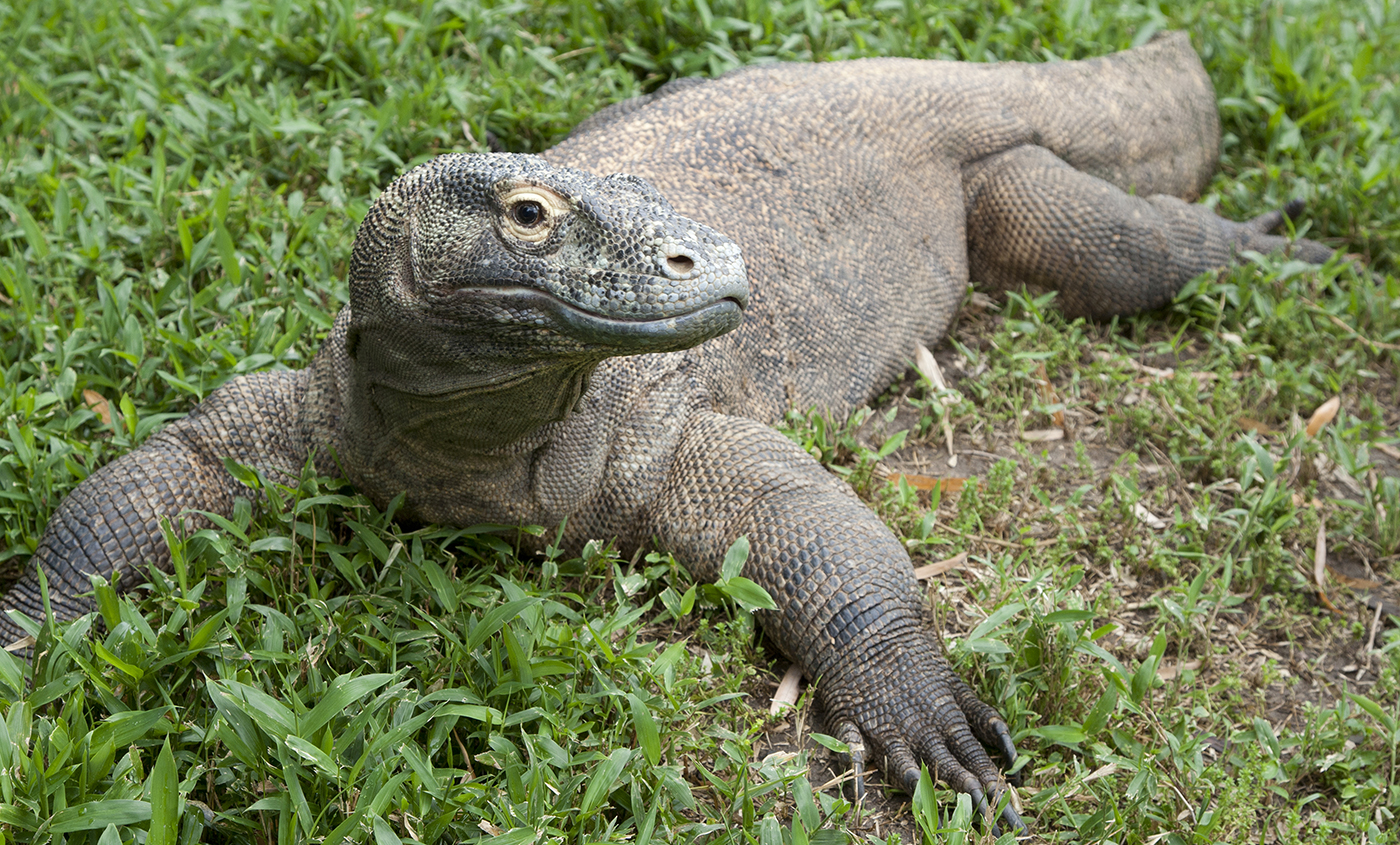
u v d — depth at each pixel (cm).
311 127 546
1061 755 354
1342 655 419
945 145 557
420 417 335
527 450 353
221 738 283
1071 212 556
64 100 585
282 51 603
